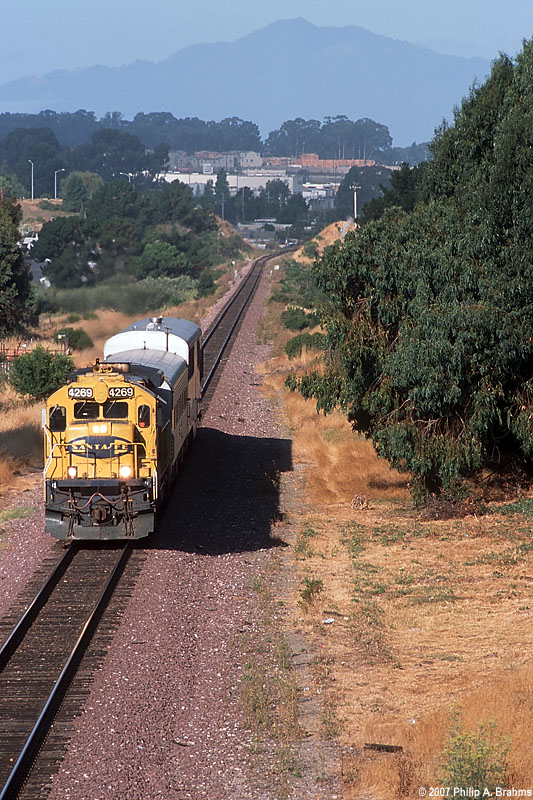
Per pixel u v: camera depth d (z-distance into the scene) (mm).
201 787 43688
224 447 125000
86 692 52531
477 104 92125
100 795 42375
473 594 70000
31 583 70125
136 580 70938
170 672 56156
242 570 76875
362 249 89250
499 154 81250
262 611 67312
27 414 138875
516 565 76500
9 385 158375
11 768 44250
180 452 102188
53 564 74688
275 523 92438
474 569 76438
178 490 100062
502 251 80250
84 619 63219
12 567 75188
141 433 77875
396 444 87562
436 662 57438
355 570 77875
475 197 84062
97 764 44969
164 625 62812
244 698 52344
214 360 199250
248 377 186125
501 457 103750
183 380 102438
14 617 63375
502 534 86188
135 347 107125
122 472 76875
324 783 43781
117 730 48312
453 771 40594
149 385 81812
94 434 76750
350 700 52688
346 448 122000
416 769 43406
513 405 86625
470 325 79000
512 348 79875
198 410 123062
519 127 79625
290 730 48688
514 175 79625
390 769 43562
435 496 96750
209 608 67625
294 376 99625
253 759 46156
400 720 49750
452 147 97375
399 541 86500
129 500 76125
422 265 85250
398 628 64188
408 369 82562
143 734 48250
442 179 98562
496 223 81562
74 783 43406
